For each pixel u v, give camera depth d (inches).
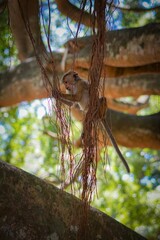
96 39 169.0
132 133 359.6
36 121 479.2
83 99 230.8
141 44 268.1
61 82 241.0
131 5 412.2
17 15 310.7
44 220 171.5
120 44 275.4
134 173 454.3
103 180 438.6
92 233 179.9
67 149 173.0
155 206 421.7
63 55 316.5
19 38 370.6
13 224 166.1
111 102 430.6
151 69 301.0
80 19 173.5
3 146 474.3
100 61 168.4
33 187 173.8
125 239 187.3
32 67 387.5
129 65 282.8
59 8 257.9
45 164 457.7
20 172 173.5
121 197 428.8
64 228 173.8
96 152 165.2
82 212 166.6
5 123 482.6
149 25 271.7
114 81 375.6
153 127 357.7
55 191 177.5
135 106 437.7
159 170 468.1
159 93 364.5
